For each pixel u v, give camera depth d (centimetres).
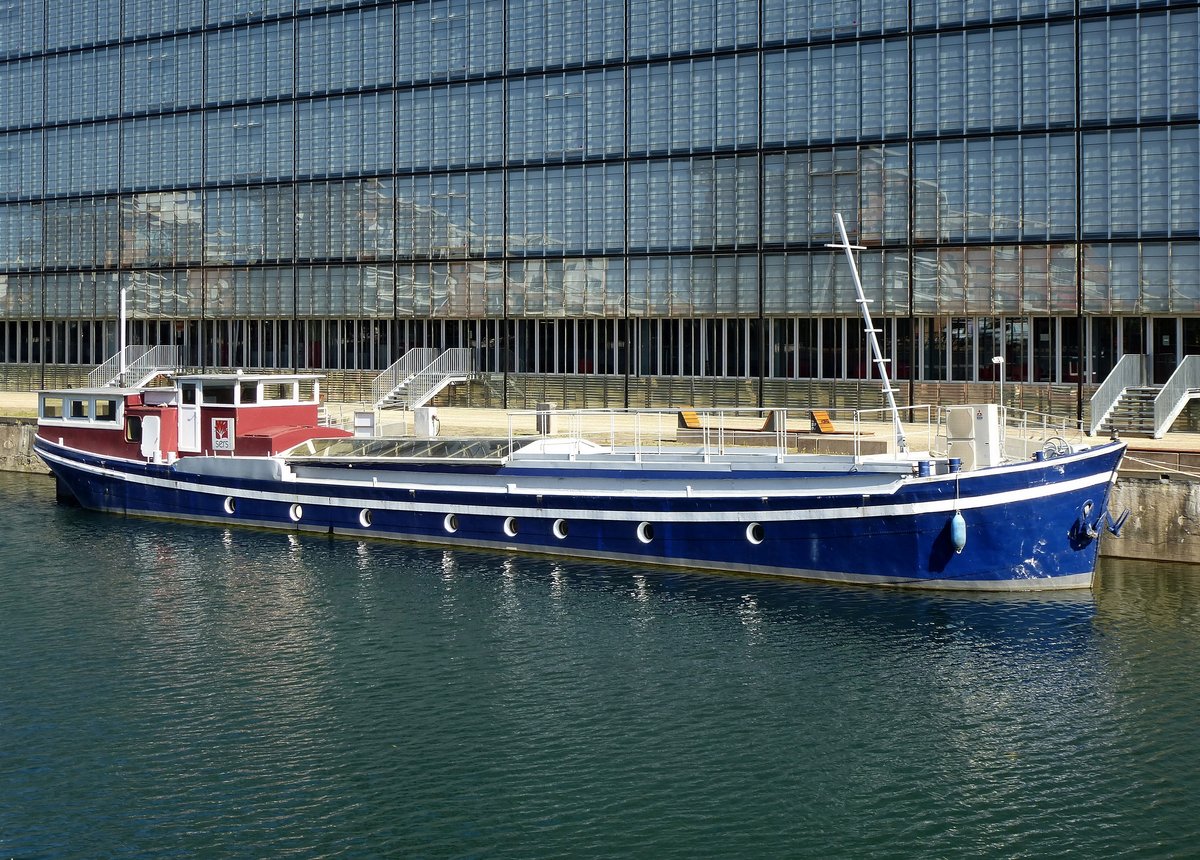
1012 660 2731
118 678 2659
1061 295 5109
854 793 2150
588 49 6044
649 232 5941
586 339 6238
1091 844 1994
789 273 5622
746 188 5697
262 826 2048
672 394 5988
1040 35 5084
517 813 2086
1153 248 4956
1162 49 4900
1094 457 3128
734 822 2058
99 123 7575
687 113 5812
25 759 2275
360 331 6888
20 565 3638
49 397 4669
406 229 6606
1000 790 2158
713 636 2898
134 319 7556
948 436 3309
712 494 3416
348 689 2591
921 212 5328
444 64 6444
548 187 6194
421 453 3919
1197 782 2180
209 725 2417
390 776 2209
